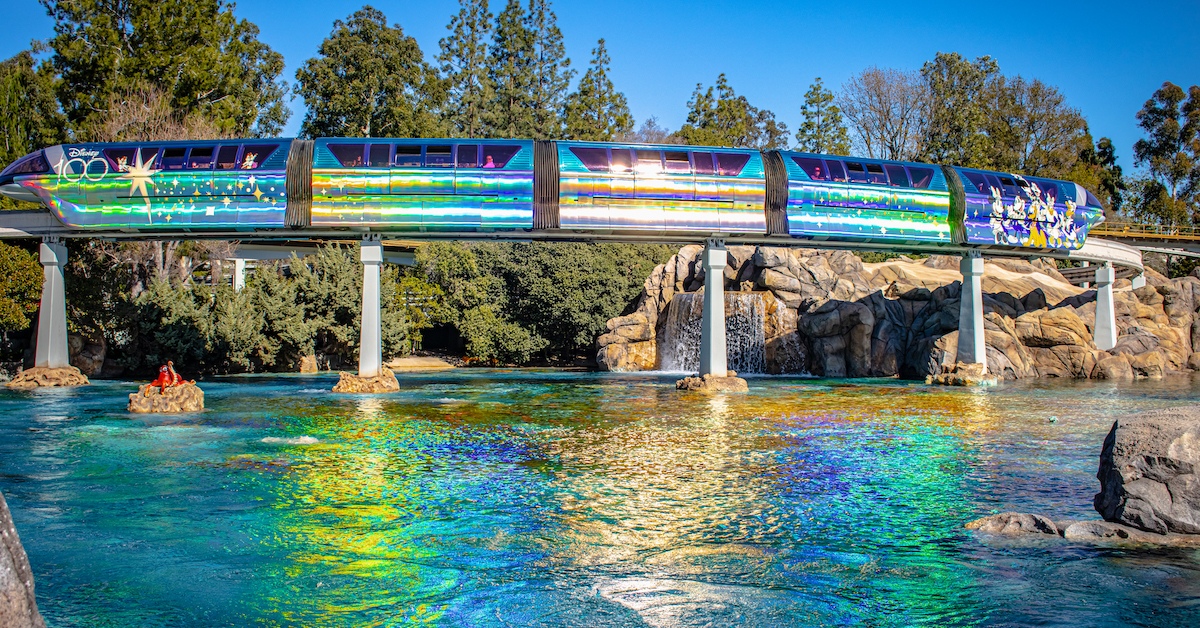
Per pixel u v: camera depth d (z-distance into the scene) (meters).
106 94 54.09
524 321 63.38
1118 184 102.31
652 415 27.75
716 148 36.44
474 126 104.31
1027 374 46.88
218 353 47.41
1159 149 100.69
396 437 22.38
